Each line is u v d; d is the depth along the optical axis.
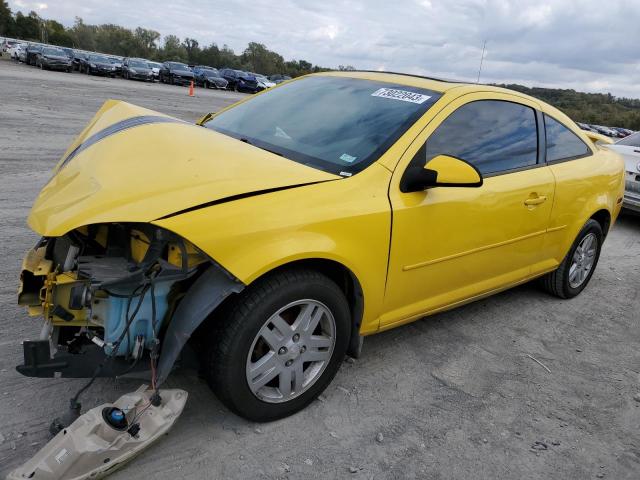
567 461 2.83
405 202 2.96
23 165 7.51
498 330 4.19
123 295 2.31
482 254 3.59
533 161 3.99
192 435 2.62
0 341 3.14
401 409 3.05
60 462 2.05
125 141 2.85
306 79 4.12
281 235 2.47
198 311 2.35
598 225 4.87
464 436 2.91
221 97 32.12
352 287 2.94
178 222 2.28
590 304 4.95
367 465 2.60
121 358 2.42
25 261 2.64
